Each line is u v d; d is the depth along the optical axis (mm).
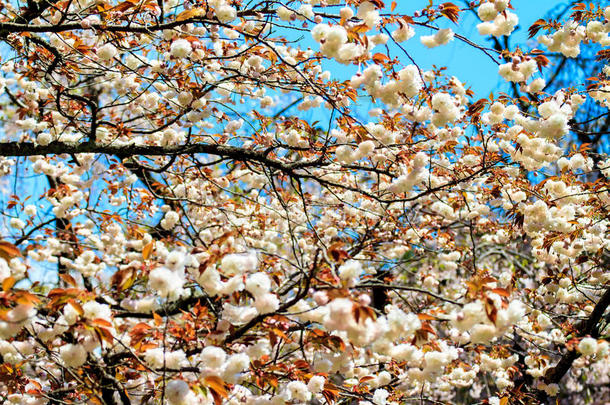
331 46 2537
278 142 3535
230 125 3781
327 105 3812
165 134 3564
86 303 1955
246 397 2422
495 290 1959
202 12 3010
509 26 2889
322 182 3170
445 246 4934
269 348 2584
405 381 3729
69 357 2039
